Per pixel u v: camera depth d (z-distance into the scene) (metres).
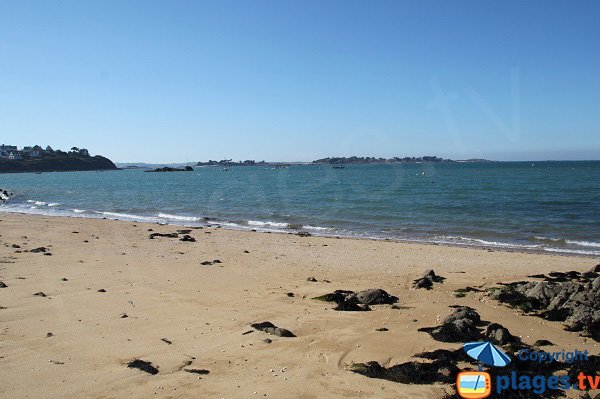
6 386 5.86
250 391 5.82
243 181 62.44
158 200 43.19
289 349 7.26
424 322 8.66
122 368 6.44
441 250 17.88
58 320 8.47
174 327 8.23
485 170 100.31
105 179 92.44
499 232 23.22
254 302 10.02
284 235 22.05
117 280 11.82
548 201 36.19
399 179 48.19
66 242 18.36
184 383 6.02
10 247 16.42
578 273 13.19
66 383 5.96
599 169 105.94
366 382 6.09
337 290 10.91
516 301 9.89
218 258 15.69
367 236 22.62
